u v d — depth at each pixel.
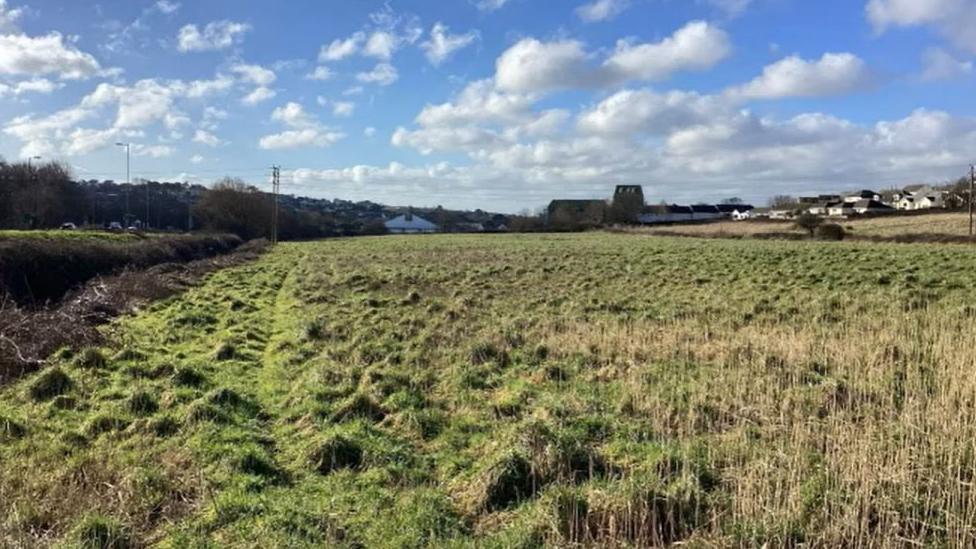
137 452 7.64
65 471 6.98
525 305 19.06
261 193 90.75
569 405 8.91
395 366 11.78
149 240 37.50
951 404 8.05
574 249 47.56
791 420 8.16
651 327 14.51
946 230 59.19
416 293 21.45
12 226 66.69
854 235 54.03
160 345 13.94
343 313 18.52
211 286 25.97
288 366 12.23
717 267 28.42
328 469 7.34
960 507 5.72
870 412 8.18
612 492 6.18
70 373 10.84
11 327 12.80
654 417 8.20
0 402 9.60
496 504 6.38
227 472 7.07
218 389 9.59
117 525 5.78
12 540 5.55
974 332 12.24
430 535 5.82
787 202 146.38
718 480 6.48
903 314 15.00
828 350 11.47
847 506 5.53
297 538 5.72
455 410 9.29
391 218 141.50
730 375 9.98
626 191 130.25
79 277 22.70
